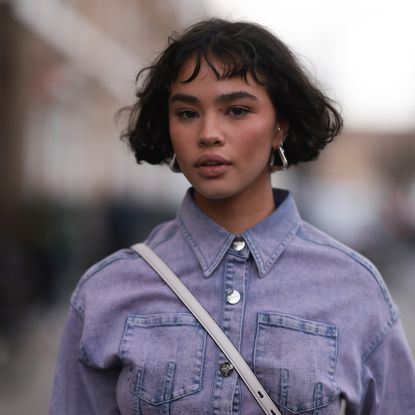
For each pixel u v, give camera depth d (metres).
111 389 2.29
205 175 2.13
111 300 2.24
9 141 9.70
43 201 11.59
